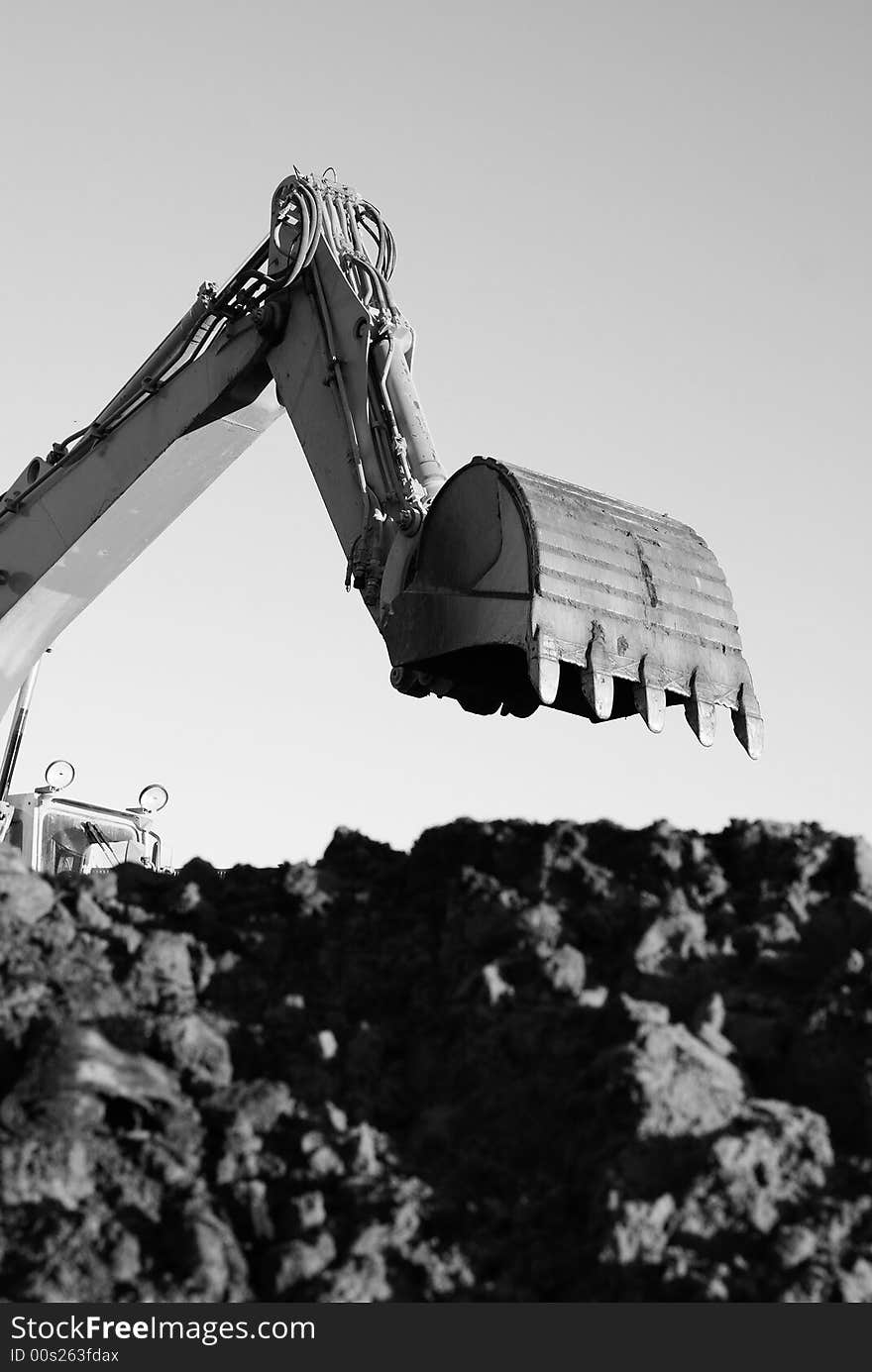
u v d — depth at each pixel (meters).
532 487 9.27
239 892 7.01
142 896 7.06
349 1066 5.99
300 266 10.99
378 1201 5.38
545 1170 5.54
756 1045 5.94
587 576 9.11
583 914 6.41
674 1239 5.20
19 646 12.66
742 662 9.60
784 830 6.95
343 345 10.85
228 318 11.64
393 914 6.77
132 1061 5.78
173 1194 5.39
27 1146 5.41
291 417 11.12
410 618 9.70
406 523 9.93
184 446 11.98
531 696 10.02
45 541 12.56
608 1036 5.83
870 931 6.36
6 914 6.36
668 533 9.76
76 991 6.05
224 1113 5.65
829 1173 5.42
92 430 12.31
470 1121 5.76
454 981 6.30
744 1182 5.31
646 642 9.20
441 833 7.02
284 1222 5.33
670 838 6.84
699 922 6.34
